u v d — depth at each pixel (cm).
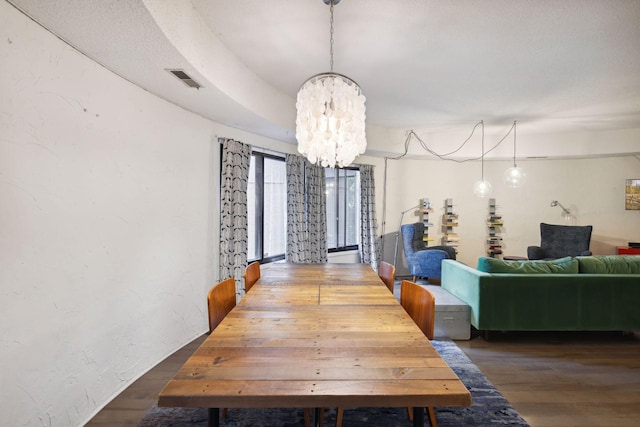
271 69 287
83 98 183
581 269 302
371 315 159
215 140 324
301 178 430
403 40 236
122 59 189
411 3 190
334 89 175
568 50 249
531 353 273
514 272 296
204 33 212
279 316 158
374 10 198
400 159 571
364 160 539
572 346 287
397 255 572
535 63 273
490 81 313
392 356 116
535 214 575
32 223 154
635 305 283
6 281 142
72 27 157
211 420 117
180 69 202
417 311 173
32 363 154
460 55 260
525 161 577
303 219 436
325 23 214
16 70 145
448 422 185
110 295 205
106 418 187
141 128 232
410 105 388
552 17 204
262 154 409
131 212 223
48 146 162
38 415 157
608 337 307
